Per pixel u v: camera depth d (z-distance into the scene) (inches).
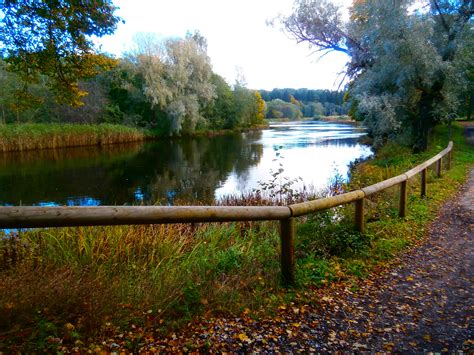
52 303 96.4
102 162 845.2
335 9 698.8
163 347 94.0
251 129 2321.6
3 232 179.6
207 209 114.7
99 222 95.4
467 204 292.7
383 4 578.9
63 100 394.0
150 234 200.1
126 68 1609.3
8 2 295.4
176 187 564.7
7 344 82.9
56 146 1171.9
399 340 105.8
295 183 528.7
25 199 492.7
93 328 95.5
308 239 184.1
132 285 126.0
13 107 387.2
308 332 108.3
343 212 221.0
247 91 2247.8
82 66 370.0
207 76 1787.6
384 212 246.7
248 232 231.1
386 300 132.0
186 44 1685.5
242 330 106.7
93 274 127.4
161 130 1662.2
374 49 616.4
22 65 352.5
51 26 323.0
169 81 1624.0
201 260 163.6
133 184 591.2
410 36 548.4
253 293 128.6
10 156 946.1
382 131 649.0
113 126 1384.1
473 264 168.7
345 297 133.6
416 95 658.8
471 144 805.2
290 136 1534.2
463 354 99.0
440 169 414.3
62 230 187.6
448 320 117.8
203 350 95.0
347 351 99.5
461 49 594.2
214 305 118.4
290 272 138.6
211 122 2009.1
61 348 85.8
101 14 334.3
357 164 676.7
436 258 176.7
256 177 625.6
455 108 638.5
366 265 164.9
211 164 792.9
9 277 106.5
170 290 121.0
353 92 676.1
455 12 609.9
